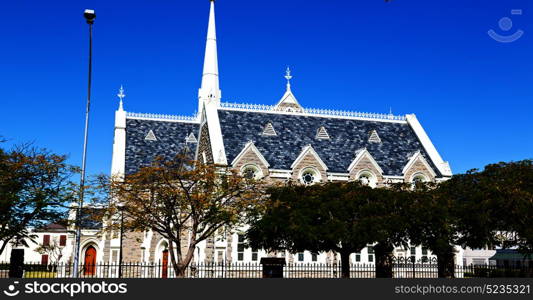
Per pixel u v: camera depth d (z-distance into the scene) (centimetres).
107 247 6222
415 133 6538
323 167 5634
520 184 3972
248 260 5144
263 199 4106
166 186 3978
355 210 3847
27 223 4162
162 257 6159
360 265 5353
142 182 4012
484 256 7781
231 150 5556
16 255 3875
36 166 4066
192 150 7312
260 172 5400
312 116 6338
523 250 4003
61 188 4038
